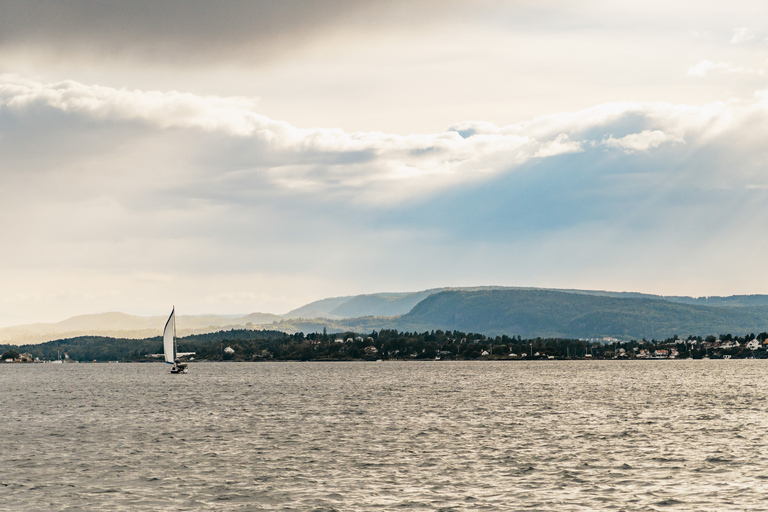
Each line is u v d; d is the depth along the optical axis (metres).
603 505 49.69
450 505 49.97
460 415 107.62
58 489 55.25
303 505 50.25
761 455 67.88
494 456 68.25
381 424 95.31
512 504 50.12
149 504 50.84
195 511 49.06
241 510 49.22
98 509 49.62
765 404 125.56
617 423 95.00
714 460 65.44
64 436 84.19
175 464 65.00
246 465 64.38
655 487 54.84
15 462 66.31
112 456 69.38
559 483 56.44
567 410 115.56
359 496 52.59
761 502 50.12
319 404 132.12
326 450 72.38
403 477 58.94
